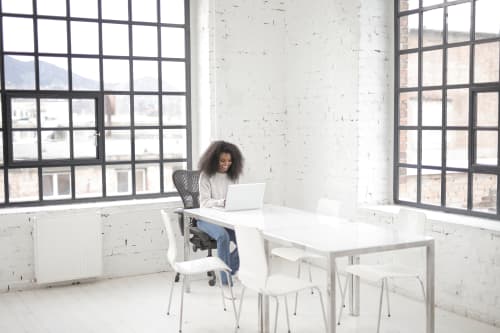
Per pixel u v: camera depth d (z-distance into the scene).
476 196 5.05
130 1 6.24
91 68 6.09
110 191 6.26
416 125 5.65
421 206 5.59
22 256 5.61
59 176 6.01
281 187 6.84
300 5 6.48
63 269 5.66
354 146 5.86
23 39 5.78
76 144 6.07
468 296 4.73
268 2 6.61
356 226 4.46
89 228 5.74
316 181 6.40
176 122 6.58
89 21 6.04
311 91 6.39
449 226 4.85
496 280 4.50
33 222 5.61
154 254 6.20
